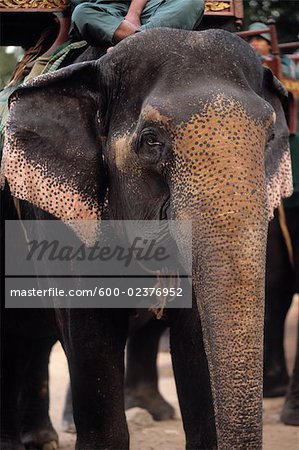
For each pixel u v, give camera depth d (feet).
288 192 24.72
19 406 37.37
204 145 21.59
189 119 21.95
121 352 27.17
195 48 23.47
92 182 24.53
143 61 23.72
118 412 26.63
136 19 26.21
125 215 24.21
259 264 20.52
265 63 38.55
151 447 35.96
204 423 26.68
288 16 62.85
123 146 23.53
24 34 32.45
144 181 23.20
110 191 24.54
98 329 26.71
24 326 32.27
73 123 24.68
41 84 24.71
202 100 22.13
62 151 24.56
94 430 26.55
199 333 26.22
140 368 42.45
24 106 24.79
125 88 23.90
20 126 24.58
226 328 20.30
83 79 24.79
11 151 24.49
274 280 44.16
